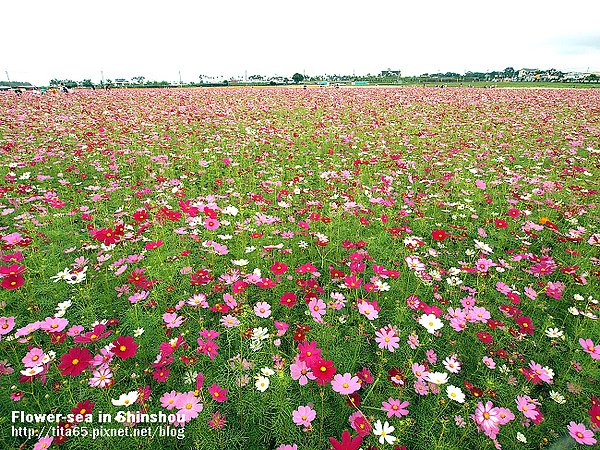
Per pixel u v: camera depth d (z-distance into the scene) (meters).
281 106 17.86
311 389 2.31
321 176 6.00
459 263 3.71
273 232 3.85
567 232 4.52
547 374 2.24
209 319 2.95
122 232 3.12
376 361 2.64
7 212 4.20
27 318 2.82
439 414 2.22
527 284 3.57
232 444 2.04
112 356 2.37
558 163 7.70
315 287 2.96
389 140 9.50
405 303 3.16
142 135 9.20
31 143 7.85
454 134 10.78
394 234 3.85
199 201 4.66
